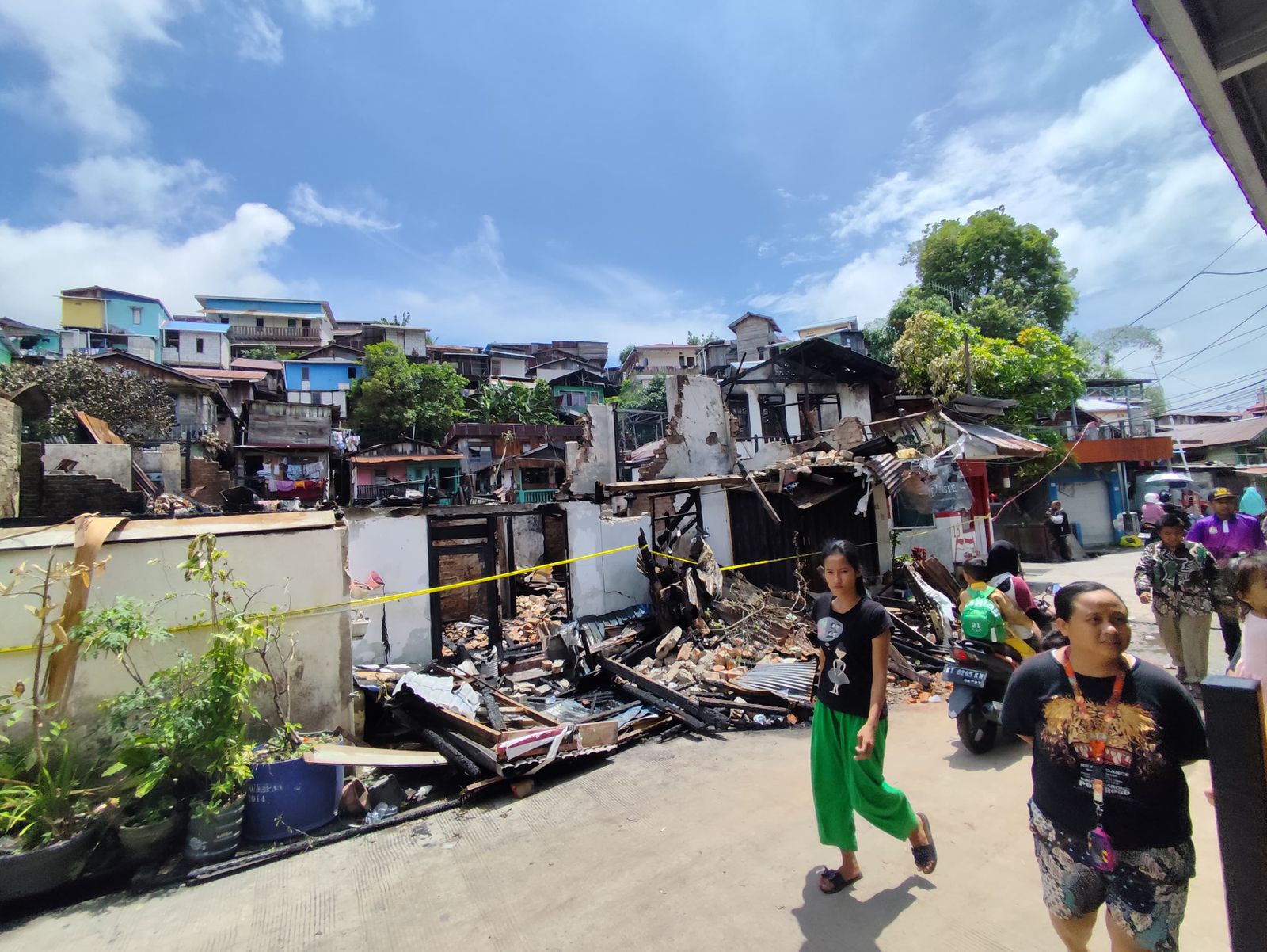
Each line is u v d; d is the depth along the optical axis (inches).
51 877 142.6
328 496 973.2
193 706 161.3
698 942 113.4
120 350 962.7
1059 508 711.7
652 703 259.1
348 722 215.3
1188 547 219.1
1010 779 173.6
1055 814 84.4
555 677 318.3
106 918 135.9
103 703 166.6
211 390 1021.8
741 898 126.0
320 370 1627.7
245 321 1982.0
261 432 1035.3
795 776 186.1
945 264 1154.7
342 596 217.2
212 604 180.1
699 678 281.1
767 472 412.2
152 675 177.5
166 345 1567.4
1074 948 88.3
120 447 483.2
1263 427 1018.1
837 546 122.6
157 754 159.9
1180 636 222.8
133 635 161.0
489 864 148.8
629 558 425.7
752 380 778.2
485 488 1144.8
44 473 422.0
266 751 177.5
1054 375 733.9
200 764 160.2
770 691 253.0
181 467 696.4
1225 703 67.8
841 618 122.9
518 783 188.4
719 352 1584.6
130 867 153.7
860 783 117.3
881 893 123.8
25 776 157.9
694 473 550.3
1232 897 66.4
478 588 462.6
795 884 129.4
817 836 148.7
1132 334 1056.8
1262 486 959.6
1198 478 970.1
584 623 369.4
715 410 573.6
